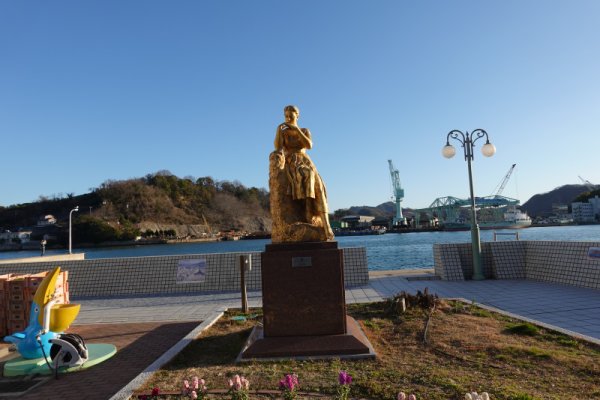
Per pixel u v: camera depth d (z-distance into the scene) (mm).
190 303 11312
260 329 6711
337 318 6051
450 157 13977
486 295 10133
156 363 5523
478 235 12812
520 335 6273
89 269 13609
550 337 6109
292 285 6125
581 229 97500
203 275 13258
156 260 13617
